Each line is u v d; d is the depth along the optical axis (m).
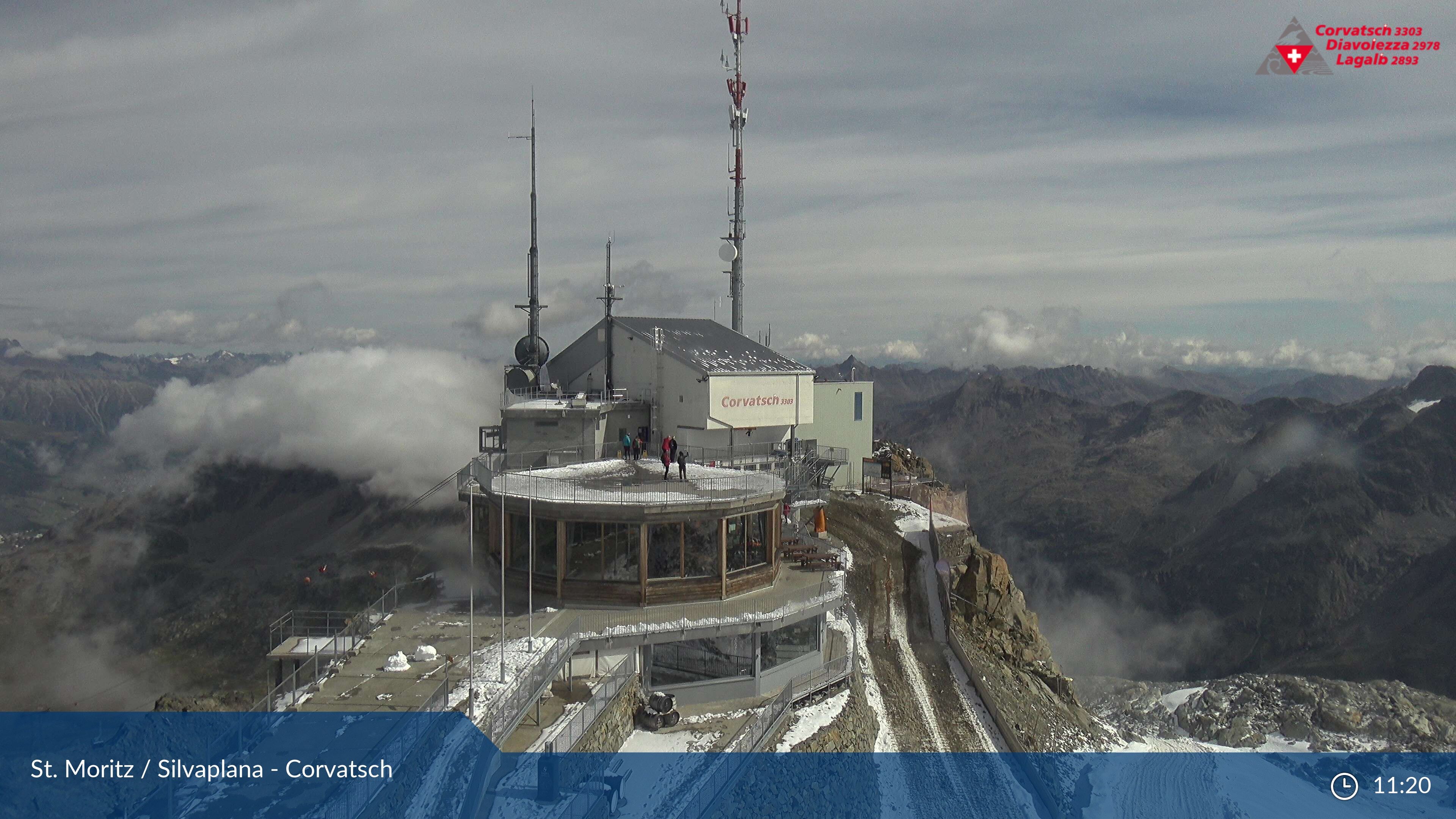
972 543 66.62
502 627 33.28
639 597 40.12
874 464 81.31
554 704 33.50
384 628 36.75
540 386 66.12
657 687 38.19
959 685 51.03
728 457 61.38
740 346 67.50
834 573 47.00
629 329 64.88
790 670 41.94
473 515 48.59
